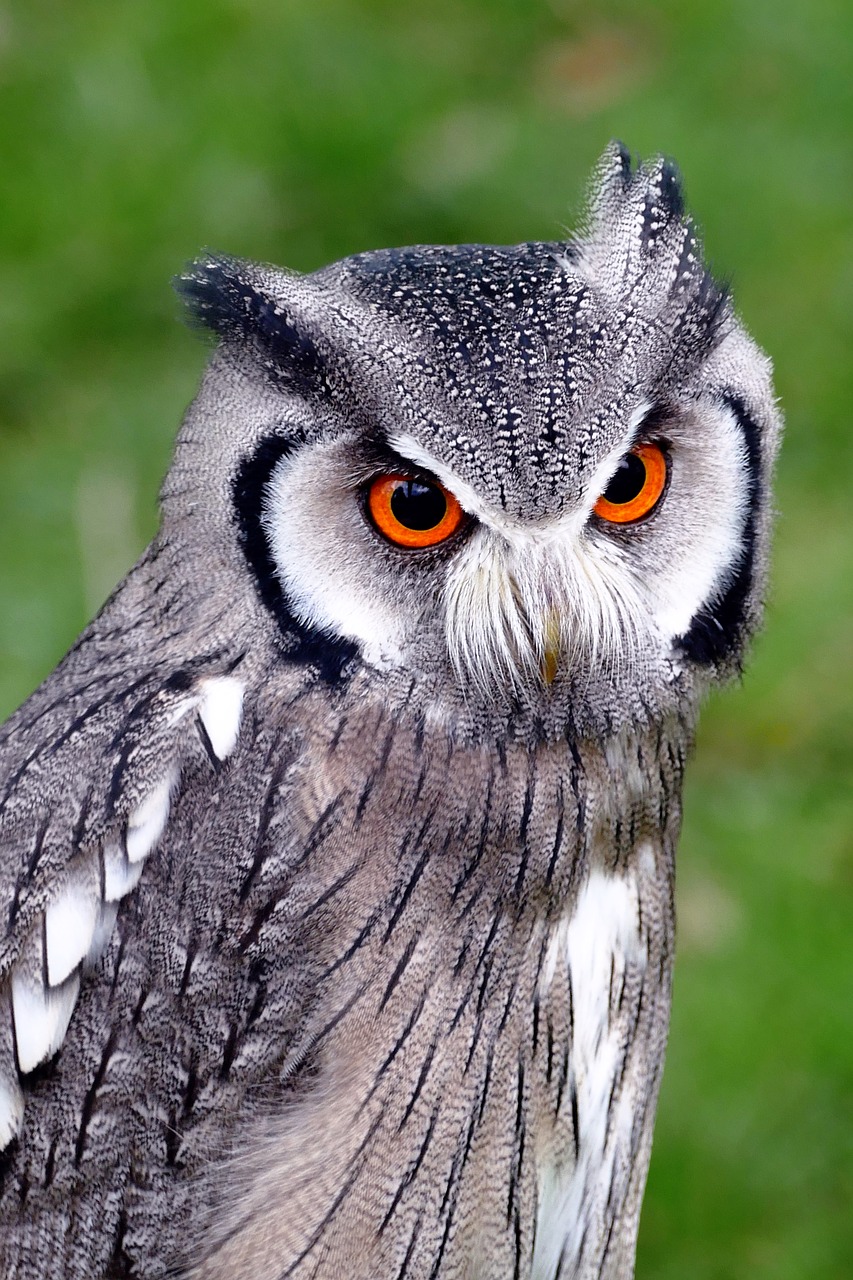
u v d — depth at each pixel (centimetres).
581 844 192
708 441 192
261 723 191
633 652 192
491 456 190
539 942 192
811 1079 209
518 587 191
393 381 190
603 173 193
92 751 192
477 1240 193
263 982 191
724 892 213
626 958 194
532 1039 192
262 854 191
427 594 191
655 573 192
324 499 190
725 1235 206
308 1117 192
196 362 280
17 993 192
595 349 191
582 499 191
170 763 191
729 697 232
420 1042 191
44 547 251
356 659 191
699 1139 208
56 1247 192
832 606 241
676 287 191
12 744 193
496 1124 192
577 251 192
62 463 263
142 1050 191
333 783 191
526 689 191
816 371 271
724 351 192
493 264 192
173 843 191
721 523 192
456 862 191
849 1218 206
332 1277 192
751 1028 210
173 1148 192
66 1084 192
